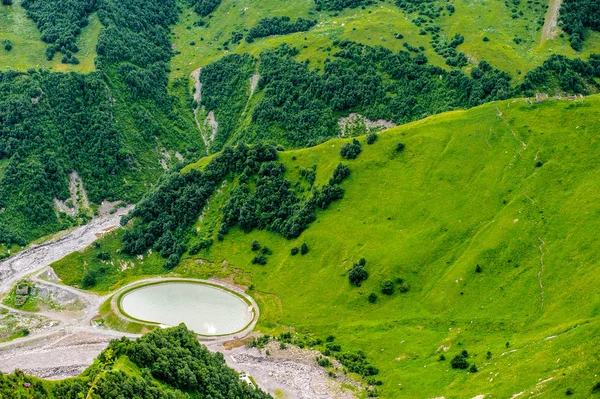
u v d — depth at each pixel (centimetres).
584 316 15038
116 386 12106
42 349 19375
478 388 14138
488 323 16788
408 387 15525
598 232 17188
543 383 13038
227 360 18038
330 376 16850
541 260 17662
